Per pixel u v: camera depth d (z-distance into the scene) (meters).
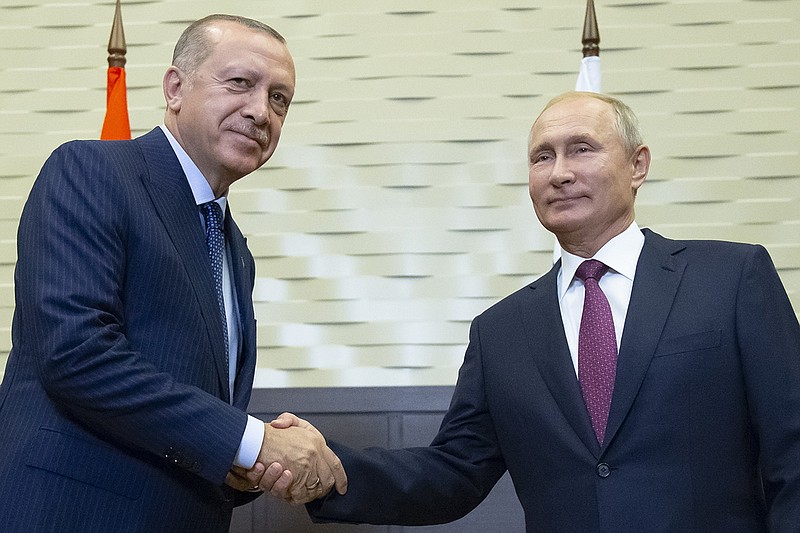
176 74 2.59
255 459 2.32
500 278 4.60
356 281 4.64
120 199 2.32
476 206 4.65
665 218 4.61
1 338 4.70
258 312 4.64
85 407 2.19
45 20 4.93
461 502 2.82
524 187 4.65
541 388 2.55
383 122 4.73
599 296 2.56
